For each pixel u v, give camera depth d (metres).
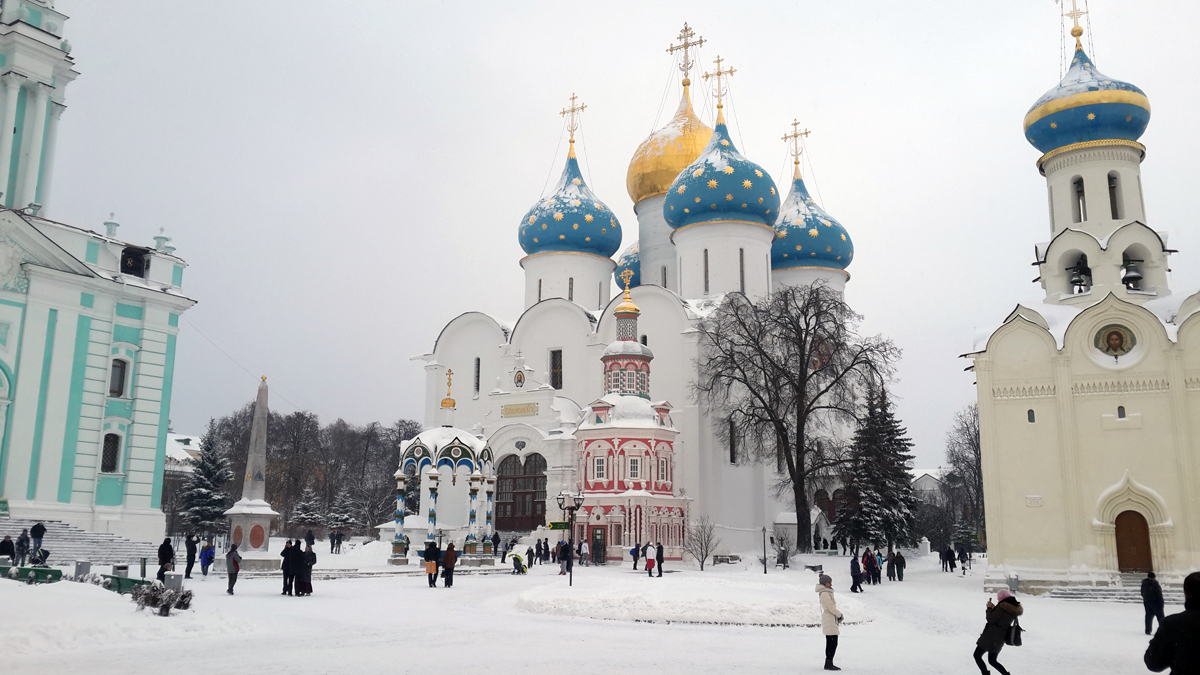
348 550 56.66
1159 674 14.80
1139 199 39.75
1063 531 33.66
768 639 18.14
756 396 48.22
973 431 86.88
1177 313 34.94
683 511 49.66
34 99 45.53
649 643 16.86
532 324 60.06
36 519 37.91
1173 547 32.22
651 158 66.19
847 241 67.38
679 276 60.34
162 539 42.41
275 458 99.69
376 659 14.21
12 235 39.00
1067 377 34.59
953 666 15.13
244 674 12.66
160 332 43.91
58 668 12.96
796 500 47.00
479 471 47.12
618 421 48.66
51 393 39.50
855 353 48.88
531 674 12.99
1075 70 41.31
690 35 69.56
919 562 59.09
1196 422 32.91
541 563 46.78
